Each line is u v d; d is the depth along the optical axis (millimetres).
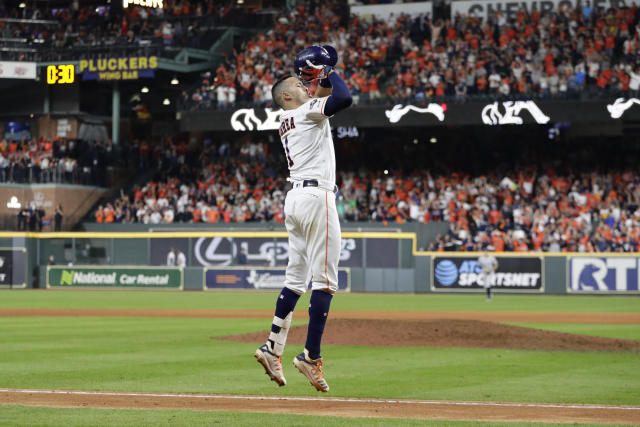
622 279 92250
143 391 25609
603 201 98688
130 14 124500
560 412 21797
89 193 114000
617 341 40719
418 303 79250
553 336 41969
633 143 107750
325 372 30656
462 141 112438
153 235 106125
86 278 107375
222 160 115500
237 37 125812
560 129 109562
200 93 110750
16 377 28875
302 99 18422
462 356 35844
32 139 118312
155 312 66750
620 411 22047
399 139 114562
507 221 99375
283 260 102438
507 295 94562
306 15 120125
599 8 106312
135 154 119312
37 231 110125
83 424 19484
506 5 111188
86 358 34781
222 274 103312
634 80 96625
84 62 111438
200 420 20062
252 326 52875
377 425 19359
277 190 109062
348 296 92562
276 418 20375
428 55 106625
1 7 127000
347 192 107000
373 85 103500
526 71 100125
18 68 112750
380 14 116562
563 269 94000
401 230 101625
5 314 63781
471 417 20875
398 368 31828
